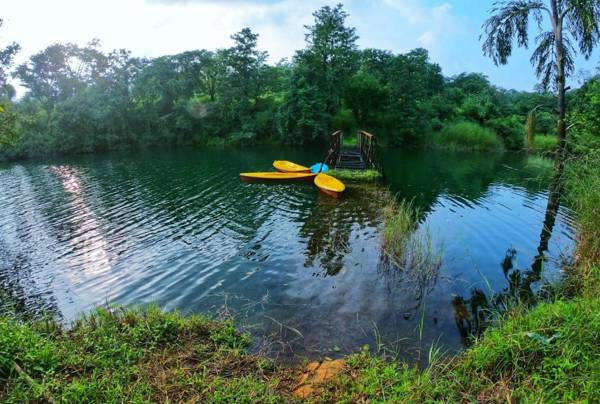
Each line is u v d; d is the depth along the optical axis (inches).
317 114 1218.6
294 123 1257.4
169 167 866.1
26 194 607.5
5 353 135.0
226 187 617.9
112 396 124.9
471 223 407.5
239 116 1343.5
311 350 183.8
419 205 489.7
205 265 307.0
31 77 1528.1
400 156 1042.7
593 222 238.7
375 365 157.2
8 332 147.6
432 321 213.5
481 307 229.0
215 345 172.9
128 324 180.2
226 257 322.3
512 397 120.1
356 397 134.0
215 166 863.7
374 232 375.9
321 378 151.4
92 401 123.5
